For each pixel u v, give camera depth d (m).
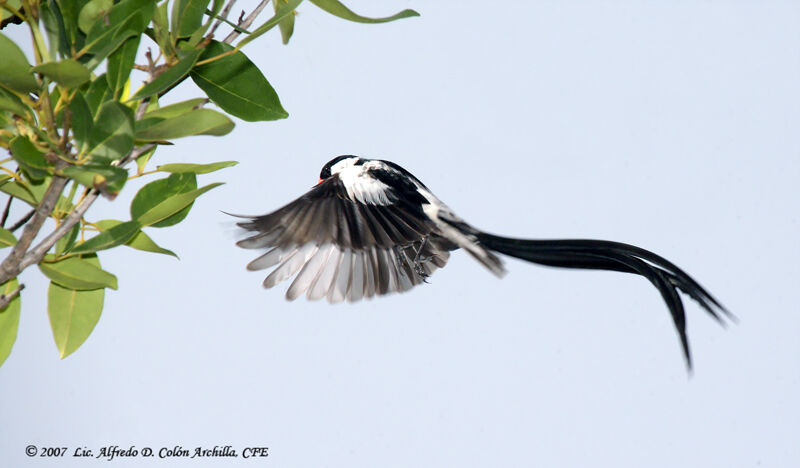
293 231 7.64
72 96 5.02
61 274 5.98
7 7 5.31
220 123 5.23
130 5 5.44
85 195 5.91
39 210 5.39
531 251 8.37
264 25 5.83
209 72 6.59
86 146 5.16
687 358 7.20
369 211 8.53
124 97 5.91
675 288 7.55
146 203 6.70
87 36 5.39
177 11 5.73
